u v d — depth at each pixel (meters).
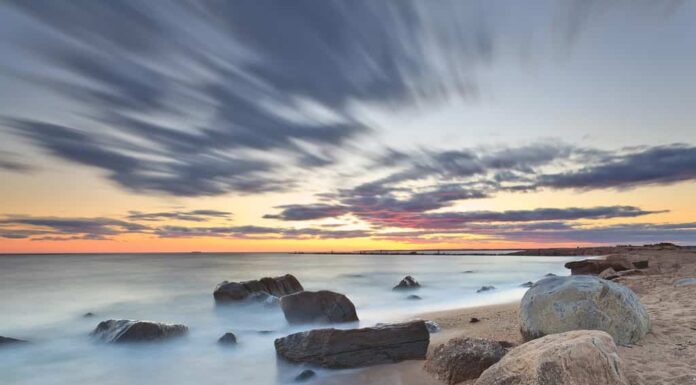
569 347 6.17
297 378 10.26
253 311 21.48
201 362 12.59
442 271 54.78
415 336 11.35
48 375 11.89
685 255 55.34
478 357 9.02
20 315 21.98
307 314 17.53
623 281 21.88
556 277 10.49
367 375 10.07
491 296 27.81
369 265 75.38
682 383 6.59
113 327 15.20
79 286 35.47
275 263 86.19
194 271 56.19
